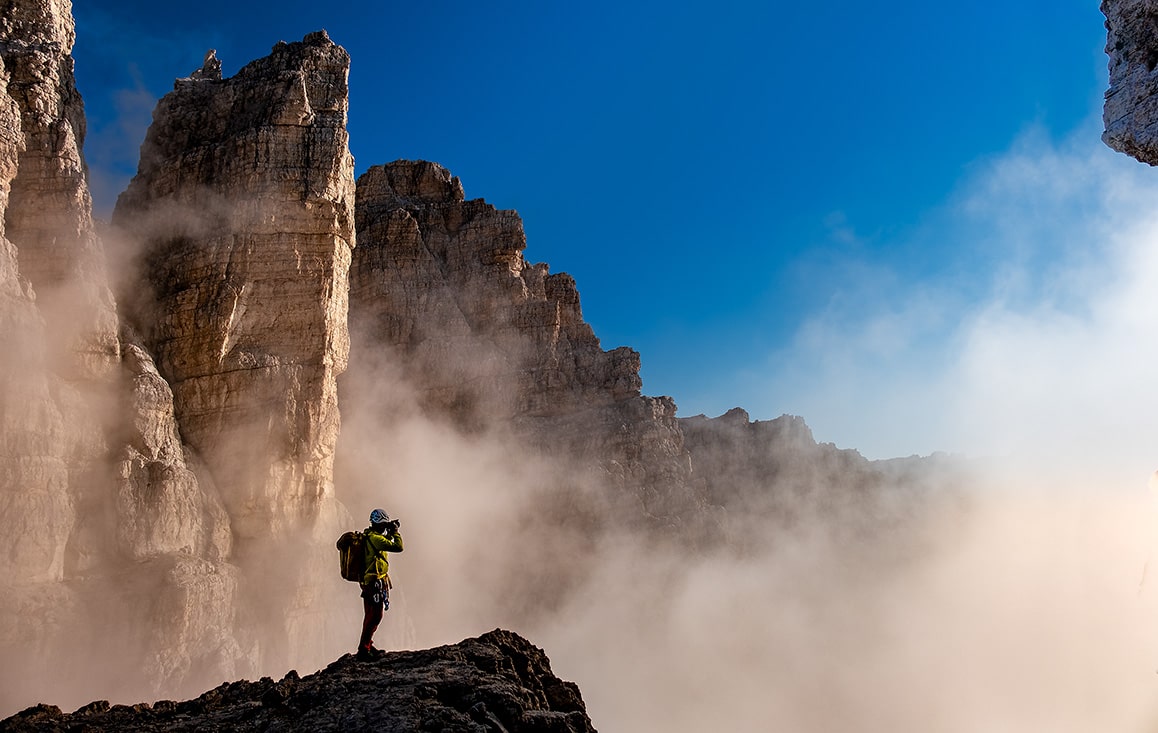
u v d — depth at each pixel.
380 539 13.27
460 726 9.33
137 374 32.00
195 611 28.72
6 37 31.61
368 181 64.31
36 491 27.11
